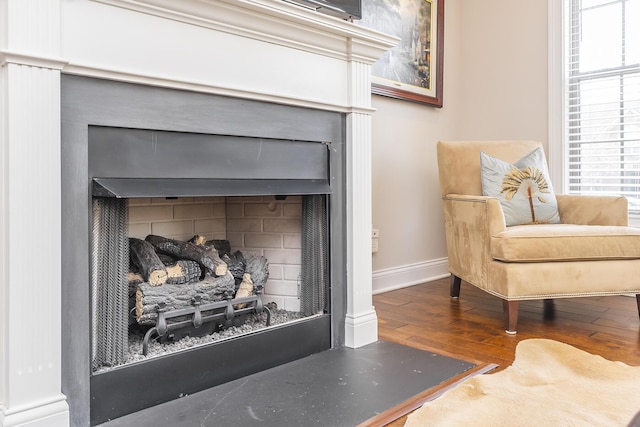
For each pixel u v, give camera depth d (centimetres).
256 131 164
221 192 152
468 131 355
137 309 157
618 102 296
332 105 186
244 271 193
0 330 115
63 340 123
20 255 115
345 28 180
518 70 330
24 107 114
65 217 123
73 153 124
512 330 213
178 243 183
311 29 173
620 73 295
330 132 189
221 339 163
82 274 126
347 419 132
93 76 126
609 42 298
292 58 173
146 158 138
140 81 134
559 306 264
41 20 116
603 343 199
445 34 343
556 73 312
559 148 312
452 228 270
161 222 196
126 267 143
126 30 132
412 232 320
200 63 147
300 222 201
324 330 190
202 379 152
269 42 165
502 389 150
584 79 309
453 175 278
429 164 332
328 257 192
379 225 297
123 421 131
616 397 145
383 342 201
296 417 133
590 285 215
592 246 213
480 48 347
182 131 145
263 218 209
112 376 132
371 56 198
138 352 150
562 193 313
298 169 179
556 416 132
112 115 131
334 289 193
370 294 203
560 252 212
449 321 233
